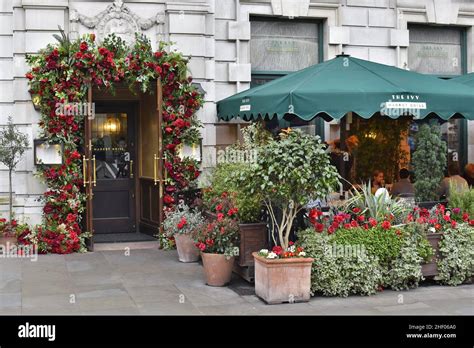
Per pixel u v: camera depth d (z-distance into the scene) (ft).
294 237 28.48
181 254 33.71
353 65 33.35
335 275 26.66
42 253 35.63
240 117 40.01
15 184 36.37
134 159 42.47
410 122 43.27
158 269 32.01
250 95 33.32
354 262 26.99
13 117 36.68
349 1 43.75
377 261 27.35
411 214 29.55
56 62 35.58
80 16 36.94
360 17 44.04
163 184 37.88
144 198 41.47
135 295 26.91
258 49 42.78
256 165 25.39
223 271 28.53
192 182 37.93
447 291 28.07
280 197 26.00
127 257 34.91
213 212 32.60
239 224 28.58
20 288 27.94
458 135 47.29
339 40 43.34
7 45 36.88
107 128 42.16
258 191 25.85
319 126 43.27
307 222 28.43
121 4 37.60
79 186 36.40
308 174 24.91
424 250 28.32
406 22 45.16
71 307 24.91
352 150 42.16
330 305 25.57
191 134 37.96
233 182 27.07
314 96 29.78
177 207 35.65
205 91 39.01
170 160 37.76
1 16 36.83
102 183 41.93
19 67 36.14
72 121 35.78
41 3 36.27
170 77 37.32
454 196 31.81
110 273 31.01
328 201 31.09
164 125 37.45
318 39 44.06
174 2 38.45
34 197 36.29
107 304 25.41
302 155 25.27
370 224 28.04
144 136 41.34
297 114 29.81
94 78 35.96
